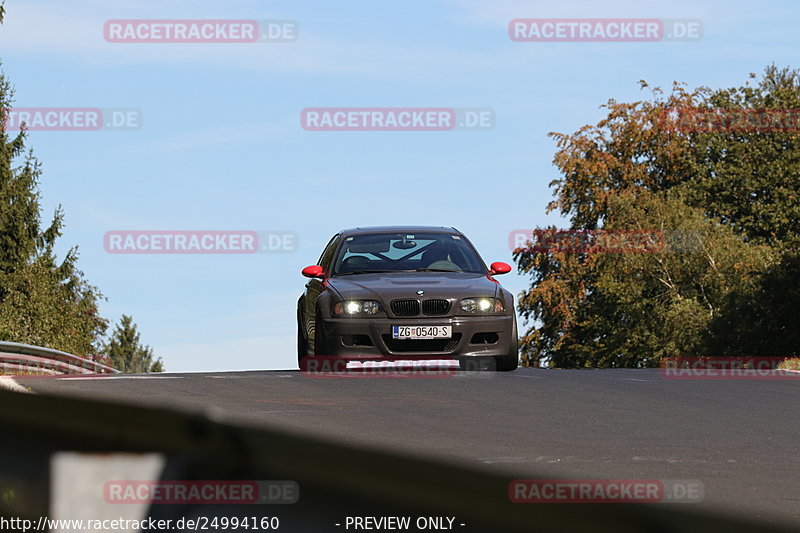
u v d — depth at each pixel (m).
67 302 161.00
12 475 5.02
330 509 3.73
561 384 37.84
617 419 28.08
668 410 30.41
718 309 138.75
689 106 167.50
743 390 36.59
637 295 151.12
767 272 125.56
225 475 4.24
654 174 170.62
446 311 41.94
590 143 165.25
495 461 20.34
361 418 27.61
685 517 3.21
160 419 4.47
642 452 21.94
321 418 27.53
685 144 169.88
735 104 181.38
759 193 171.50
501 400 32.41
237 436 4.25
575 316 162.50
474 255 46.97
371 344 41.66
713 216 170.25
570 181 164.75
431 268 45.66
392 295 41.81
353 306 41.88
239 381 38.56
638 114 165.62
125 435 4.61
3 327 139.50
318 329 42.47
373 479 3.62
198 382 38.25
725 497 16.67
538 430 25.59
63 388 35.53
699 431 25.72
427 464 3.51
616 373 44.00
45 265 151.25
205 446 4.34
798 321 122.50
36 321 145.12
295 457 3.90
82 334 167.88
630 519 3.26
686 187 166.38
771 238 167.38
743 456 21.53
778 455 21.72
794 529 3.15
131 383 37.81
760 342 124.38
